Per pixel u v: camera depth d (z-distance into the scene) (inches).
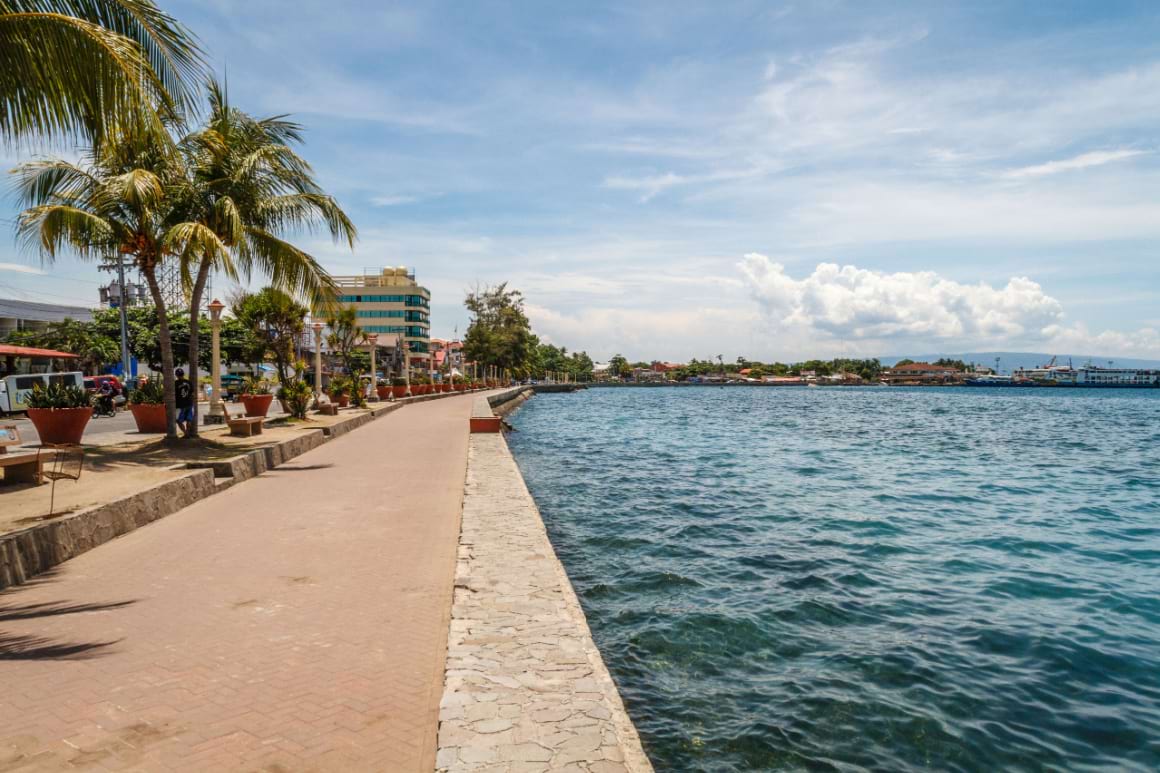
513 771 125.1
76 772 124.2
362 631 201.0
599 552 439.8
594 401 3964.1
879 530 524.4
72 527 285.6
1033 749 204.8
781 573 394.9
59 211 506.9
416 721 146.9
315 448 712.4
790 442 1339.8
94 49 268.1
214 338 901.2
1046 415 2674.7
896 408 3294.8
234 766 127.7
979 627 310.7
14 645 188.1
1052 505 662.5
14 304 2030.0
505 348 3946.9
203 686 163.0
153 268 587.5
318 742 137.2
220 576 257.1
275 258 613.3
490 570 259.8
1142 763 198.5
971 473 906.1
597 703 153.0
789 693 237.9
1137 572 414.6
